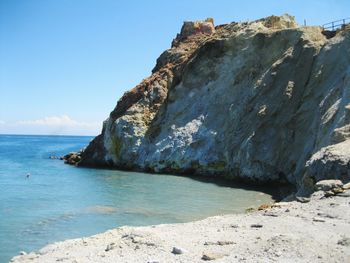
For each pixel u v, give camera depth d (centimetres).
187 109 4447
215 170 3831
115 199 2481
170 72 5266
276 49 3991
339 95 2753
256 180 3278
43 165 5375
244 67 4169
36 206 2247
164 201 2388
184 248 988
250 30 4328
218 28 6234
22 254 1234
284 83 3544
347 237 987
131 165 4606
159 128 4588
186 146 4106
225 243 1021
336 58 3206
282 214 1373
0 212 2061
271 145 3262
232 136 3741
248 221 1319
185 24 6216
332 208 1369
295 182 2941
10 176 3944
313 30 3856
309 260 839
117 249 1003
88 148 5409
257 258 866
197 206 2200
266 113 3441
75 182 3425
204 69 4519
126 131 4722
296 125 3181
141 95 5141
